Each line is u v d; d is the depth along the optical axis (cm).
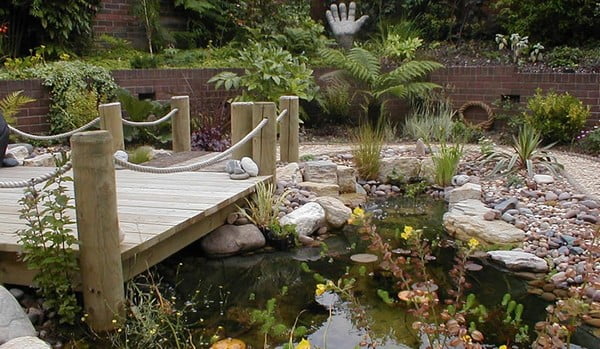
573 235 404
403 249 409
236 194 407
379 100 870
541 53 919
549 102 748
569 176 568
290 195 487
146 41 1001
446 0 1089
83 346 260
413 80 882
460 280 259
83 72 703
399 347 259
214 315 301
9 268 293
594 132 707
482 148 659
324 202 468
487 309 301
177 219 337
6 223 325
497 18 1038
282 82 807
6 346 228
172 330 269
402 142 790
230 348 256
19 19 812
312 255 398
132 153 596
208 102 840
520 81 826
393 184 612
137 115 687
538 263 360
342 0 1160
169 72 802
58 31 822
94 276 266
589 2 905
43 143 662
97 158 255
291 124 591
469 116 870
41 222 269
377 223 481
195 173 494
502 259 371
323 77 880
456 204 490
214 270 371
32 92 659
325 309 308
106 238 263
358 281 346
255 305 314
